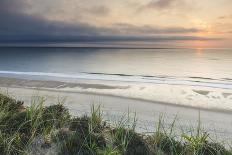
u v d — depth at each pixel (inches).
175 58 3476.9
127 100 545.6
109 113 430.9
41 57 3223.4
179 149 239.8
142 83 801.6
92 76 1053.8
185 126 366.6
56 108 321.4
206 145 240.1
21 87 698.8
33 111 286.4
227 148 276.4
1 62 2117.4
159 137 253.0
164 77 1134.4
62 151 227.0
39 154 224.5
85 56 3843.5
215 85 791.1
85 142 238.1
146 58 3442.4
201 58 3378.4
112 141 245.4
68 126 274.7
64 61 2425.0
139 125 360.5
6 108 310.3
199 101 544.4
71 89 673.6
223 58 3366.1
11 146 228.1
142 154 230.5
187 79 1053.2
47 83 777.6
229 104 517.3
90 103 500.1
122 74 1261.1
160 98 570.6
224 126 373.1
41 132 256.2
